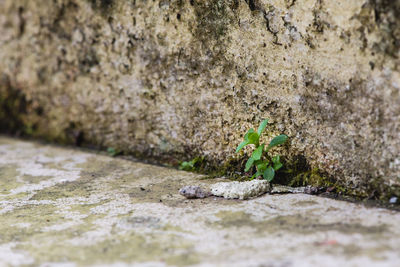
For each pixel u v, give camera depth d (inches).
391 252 36.9
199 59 45.3
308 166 43.1
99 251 38.2
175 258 37.5
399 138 40.5
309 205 41.0
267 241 38.2
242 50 44.0
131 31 47.4
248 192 42.3
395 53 40.2
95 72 49.5
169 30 46.0
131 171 46.5
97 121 50.1
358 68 41.2
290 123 43.3
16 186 44.8
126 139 49.1
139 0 46.7
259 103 44.0
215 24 44.5
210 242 38.4
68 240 39.1
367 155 41.4
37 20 51.4
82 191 43.9
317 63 42.2
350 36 41.1
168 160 47.4
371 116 41.1
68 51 50.4
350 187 42.0
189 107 46.1
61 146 51.6
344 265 36.4
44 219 40.9
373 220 39.3
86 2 48.8
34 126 53.4
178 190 43.5
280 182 43.7
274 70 43.3
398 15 39.9
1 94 54.6
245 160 44.7
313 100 42.5
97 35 48.9
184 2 45.2
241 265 36.8
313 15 41.9
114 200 42.6
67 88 51.1
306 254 37.2
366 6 40.6
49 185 44.8
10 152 50.6
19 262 37.7
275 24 42.9
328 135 42.3
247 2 43.5
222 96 44.9
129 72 48.0
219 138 45.4
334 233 38.4
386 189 41.1
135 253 37.9
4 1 52.7
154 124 47.6
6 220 41.0
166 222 40.1
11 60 53.4
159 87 47.0
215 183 44.0
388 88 40.5
